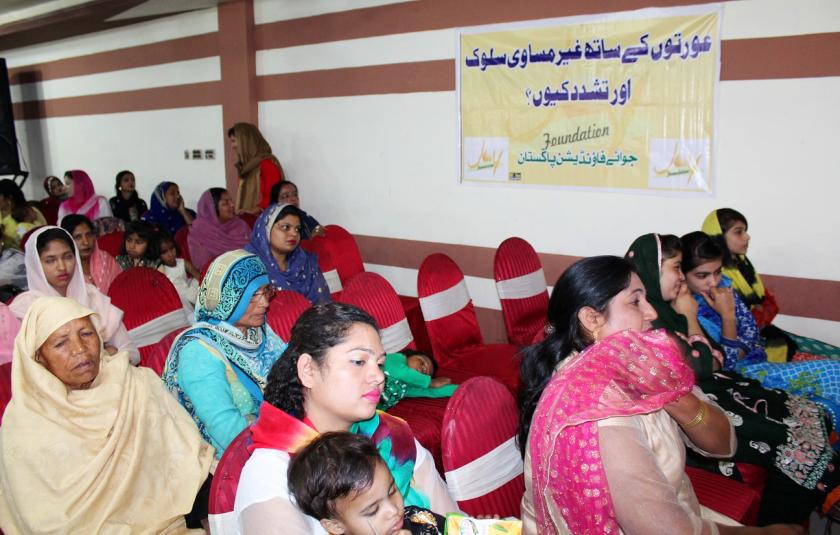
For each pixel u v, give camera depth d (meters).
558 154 4.71
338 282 4.59
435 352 3.56
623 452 1.34
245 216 5.86
